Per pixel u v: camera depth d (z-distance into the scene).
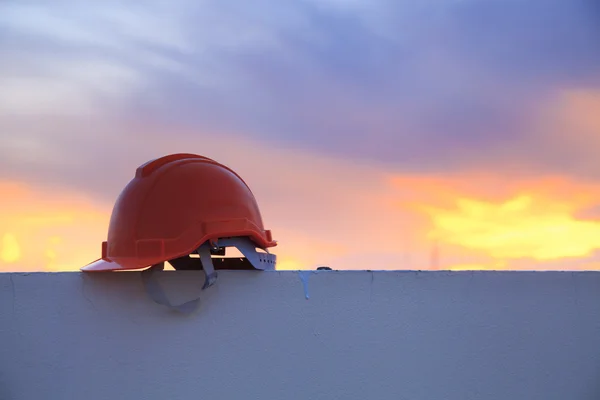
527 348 2.58
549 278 2.62
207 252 2.33
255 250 2.47
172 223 2.27
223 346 2.38
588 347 2.62
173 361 2.35
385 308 2.49
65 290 2.32
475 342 2.55
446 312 2.53
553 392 2.59
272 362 2.40
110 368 2.32
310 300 2.44
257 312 2.41
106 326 2.33
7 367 2.28
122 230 2.32
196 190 2.32
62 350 2.30
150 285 2.35
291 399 2.40
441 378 2.51
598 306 2.64
